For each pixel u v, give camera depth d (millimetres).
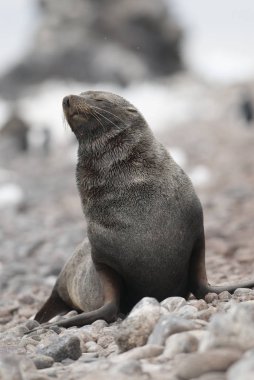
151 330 22969
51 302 38125
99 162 31219
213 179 103125
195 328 21812
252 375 16031
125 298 32062
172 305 26484
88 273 33750
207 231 62812
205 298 30094
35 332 29578
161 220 29969
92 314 29938
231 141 149875
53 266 55188
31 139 181875
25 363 21625
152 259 30188
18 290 50281
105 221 30391
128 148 31141
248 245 55156
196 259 31484
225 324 19328
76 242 65500
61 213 85188
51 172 131750
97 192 30750
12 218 83062
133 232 30000
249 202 79438
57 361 23609
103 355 24000
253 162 115438
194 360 18344
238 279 40906
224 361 18109
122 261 30516
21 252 63156
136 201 30094
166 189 30234
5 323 40250
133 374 18969
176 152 124938
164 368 19297
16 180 121500
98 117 31500
